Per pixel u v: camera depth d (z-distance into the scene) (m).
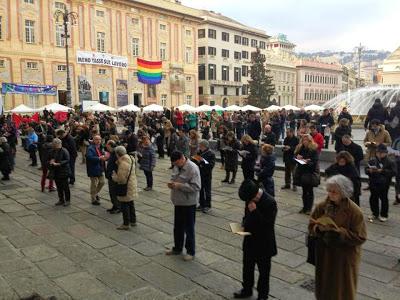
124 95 48.69
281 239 7.21
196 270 5.94
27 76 39.66
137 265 6.16
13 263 6.29
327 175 7.57
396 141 11.84
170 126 17.84
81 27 43.94
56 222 8.45
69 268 6.08
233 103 72.25
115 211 9.09
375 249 6.69
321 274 4.01
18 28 38.84
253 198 4.80
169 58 54.69
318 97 101.50
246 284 5.03
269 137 12.34
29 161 17.91
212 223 8.22
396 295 5.12
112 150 8.91
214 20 66.75
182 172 6.33
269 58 82.94
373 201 8.17
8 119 26.03
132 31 49.50
